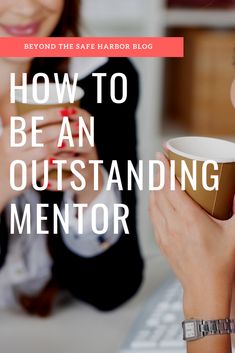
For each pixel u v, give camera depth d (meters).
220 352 0.84
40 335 1.11
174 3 2.38
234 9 2.38
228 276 0.86
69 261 1.36
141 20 2.40
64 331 1.12
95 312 1.22
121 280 1.34
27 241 1.40
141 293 1.34
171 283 1.26
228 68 2.26
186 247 0.86
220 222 0.86
